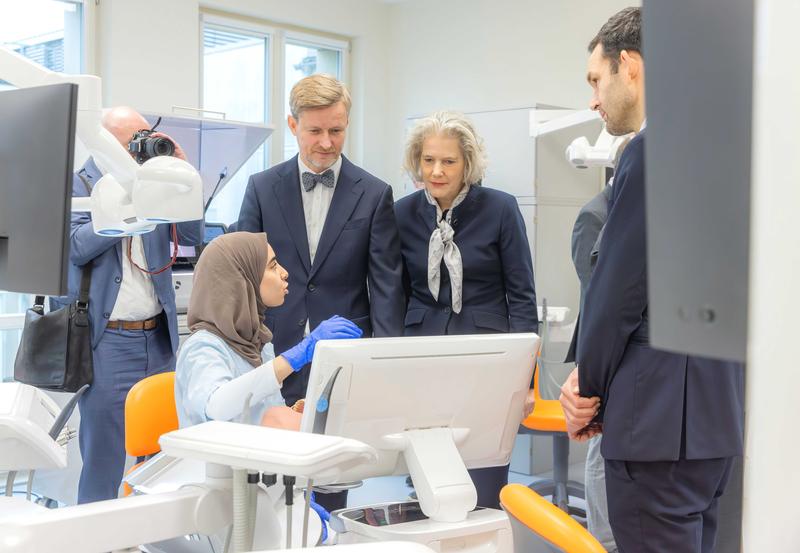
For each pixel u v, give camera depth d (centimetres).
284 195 251
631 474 153
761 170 59
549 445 439
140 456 201
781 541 69
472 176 241
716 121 60
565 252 440
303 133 243
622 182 150
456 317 247
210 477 120
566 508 362
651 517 152
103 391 269
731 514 179
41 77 134
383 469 144
